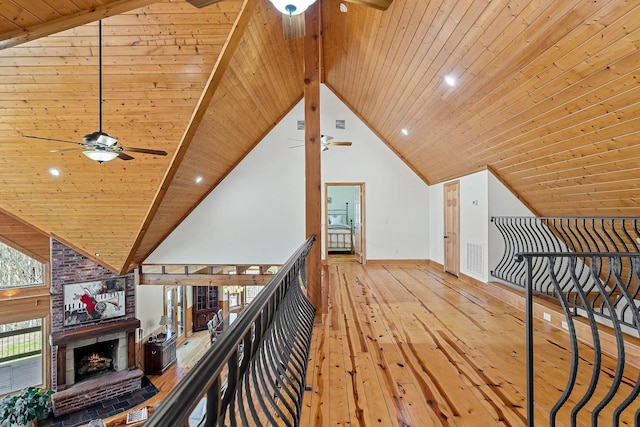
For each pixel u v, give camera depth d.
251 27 3.99
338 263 7.94
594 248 4.23
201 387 0.62
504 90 3.19
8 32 1.99
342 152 7.62
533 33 2.46
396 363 2.63
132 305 7.47
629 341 2.62
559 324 3.40
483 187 4.95
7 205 5.50
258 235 7.55
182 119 4.16
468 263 5.54
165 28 3.22
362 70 5.41
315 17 3.49
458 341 3.07
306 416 1.95
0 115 3.97
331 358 2.72
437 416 1.95
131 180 5.10
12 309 6.46
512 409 2.01
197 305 10.80
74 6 1.93
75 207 5.60
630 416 1.91
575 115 2.80
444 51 3.39
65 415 6.22
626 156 2.75
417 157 6.87
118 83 3.71
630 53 2.07
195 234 7.52
